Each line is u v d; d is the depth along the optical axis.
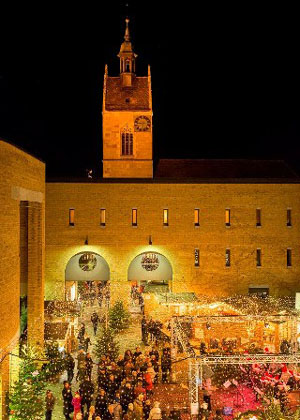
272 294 47.03
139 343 37.12
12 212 25.45
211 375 29.08
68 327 34.88
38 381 25.36
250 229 47.12
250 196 47.25
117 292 45.97
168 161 59.41
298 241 47.44
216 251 46.84
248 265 47.00
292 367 29.61
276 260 47.19
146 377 26.12
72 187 46.09
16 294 26.36
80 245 46.03
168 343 32.47
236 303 41.03
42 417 24.23
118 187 46.38
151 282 53.00
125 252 46.28
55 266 45.88
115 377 26.34
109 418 22.81
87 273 46.00
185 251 46.62
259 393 25.56
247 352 30.59
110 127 60.72
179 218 46.69
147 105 61.41
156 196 46.59
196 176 57.47
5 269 23.88
